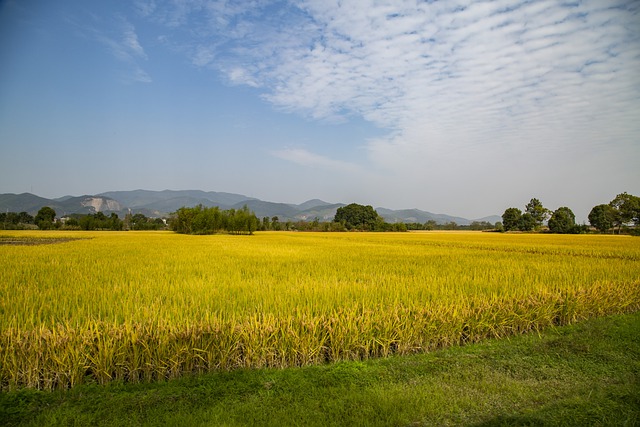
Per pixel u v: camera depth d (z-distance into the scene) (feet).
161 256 67.92
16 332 19.43
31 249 83.61
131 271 45.19
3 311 25.45
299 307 25.27
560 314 30.63
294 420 14.67
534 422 14.73
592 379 19.15
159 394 17.21
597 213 294.25
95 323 20.81
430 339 24.22
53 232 247.29
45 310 24.76
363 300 27.35
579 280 39.65
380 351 23.22
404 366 20.76
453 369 20.29
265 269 48.60
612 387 18.02
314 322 22.18
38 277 40.34
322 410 15.49
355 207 394.73
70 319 22.77
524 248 107.14
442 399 16.49
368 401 16.16
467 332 26.12
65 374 17.93
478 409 15.81
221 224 257.34
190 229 248.32
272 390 17.53
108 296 29.45
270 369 20.24
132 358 18.99
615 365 20.89
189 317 23.09
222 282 37.04
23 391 17.29
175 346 19.38
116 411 15.57
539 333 27.61
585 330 28.02
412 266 53.21
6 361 17.78
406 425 14.53
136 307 24.95
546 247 112.68
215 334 20.29
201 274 43.96
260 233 286.05
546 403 16.51
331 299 28.60
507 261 61.98
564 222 304.50
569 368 20.58
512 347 24.26
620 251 93.20
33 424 14.56
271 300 28.02
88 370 19.49
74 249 84.33
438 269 49.85
